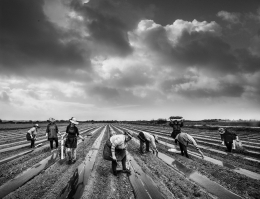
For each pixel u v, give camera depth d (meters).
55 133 9.85
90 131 27.02
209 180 5.20
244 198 4.07
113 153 5.40
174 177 5.44
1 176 5.61
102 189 4.56
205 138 15.84
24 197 4.11
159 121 57.47
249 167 6.54
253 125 30.44
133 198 4.07
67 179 5.25
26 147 11.48
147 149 9.52
